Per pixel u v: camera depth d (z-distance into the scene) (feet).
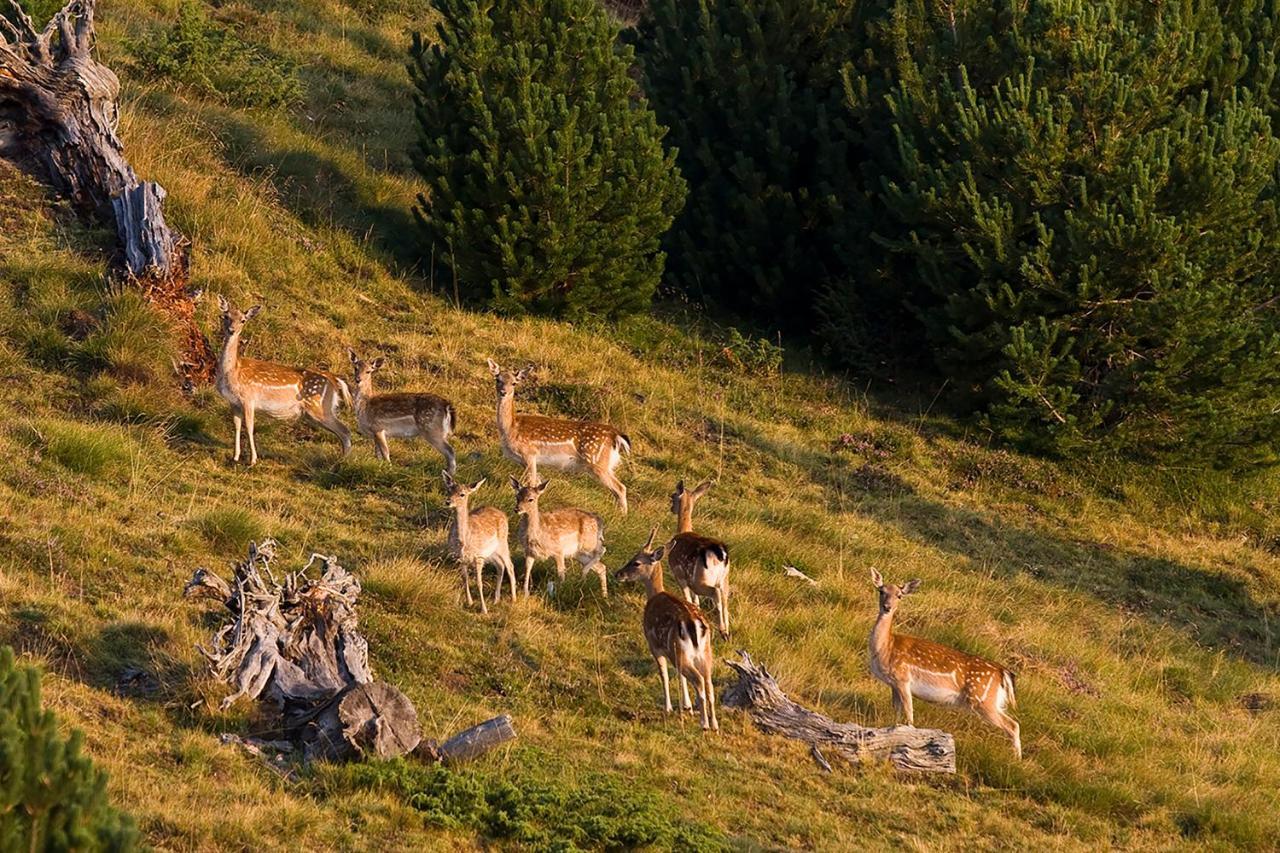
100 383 166.61
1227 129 209.36
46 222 190.90
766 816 115.14
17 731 74.08
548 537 143.43
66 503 142.00
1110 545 198.39
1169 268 203.92
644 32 278.87
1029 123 211.20
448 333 205.36
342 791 104.27
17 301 177.37
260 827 96.22
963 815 122.52
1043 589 180.96
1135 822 129.90
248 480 159.02
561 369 204.95
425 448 177.17
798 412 214.48
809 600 159.94
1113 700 154.20
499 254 213.46
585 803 106.73
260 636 114.73
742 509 179.93
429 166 215.31
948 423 218.59
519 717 123.95
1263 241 212.43
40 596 123.44
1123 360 210.38
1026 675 153.79
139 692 113.70
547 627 140.67
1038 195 209.97
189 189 208.23
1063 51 219.41
